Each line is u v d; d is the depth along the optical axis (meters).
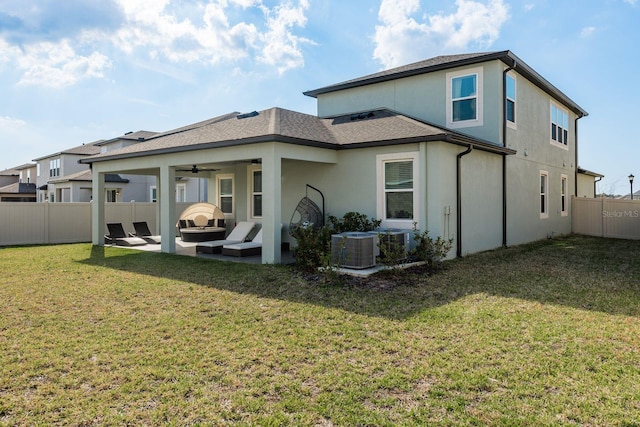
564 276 8.67
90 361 4.39
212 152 10.86
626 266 10.02
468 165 11.30
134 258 11.25
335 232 10.21
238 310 6.26
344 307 6.36
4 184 53.59
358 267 8.57
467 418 3.26
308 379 3.97
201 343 4.90
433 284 7.84
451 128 13.06
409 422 3.22
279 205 9.83
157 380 3.95
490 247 12.64
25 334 5.23
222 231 15.50
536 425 3.16
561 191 18.91
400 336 5.10
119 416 3.32
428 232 9.96
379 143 10.49
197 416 3.33
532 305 6.44
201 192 26.95
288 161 12.72
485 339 4.96
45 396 3.66
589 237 18.17
